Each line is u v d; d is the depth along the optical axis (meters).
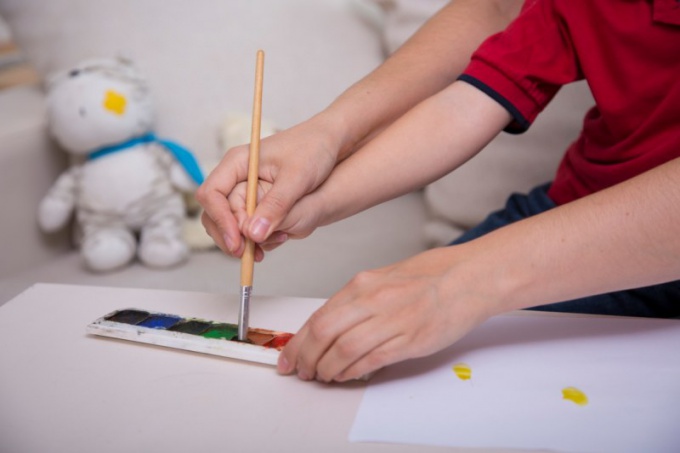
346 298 0.60
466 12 0.94
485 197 1.24
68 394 0.60
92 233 1.37
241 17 1.39
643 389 0.57
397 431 0.53
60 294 0.80
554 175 1.19
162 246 1.32
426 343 0.58
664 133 0.77
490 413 0.55
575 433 0.52
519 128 0.84
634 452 0.50
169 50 1.42
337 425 0.54
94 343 0.68
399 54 0.91
